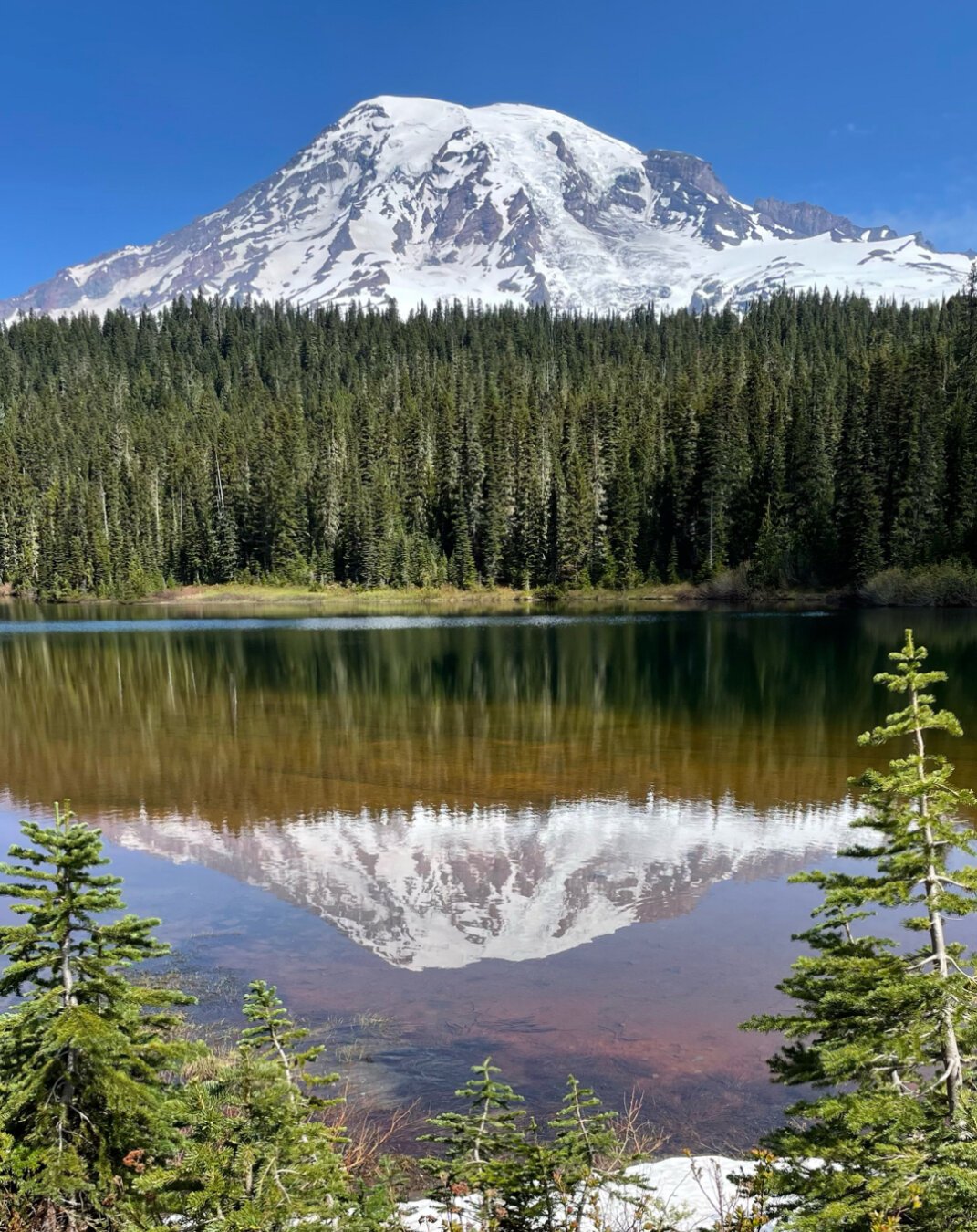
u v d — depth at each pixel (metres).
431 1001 8.87
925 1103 4.19
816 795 17.08
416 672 35.50
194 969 9.77
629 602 79.06
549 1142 6.11
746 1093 6.98
